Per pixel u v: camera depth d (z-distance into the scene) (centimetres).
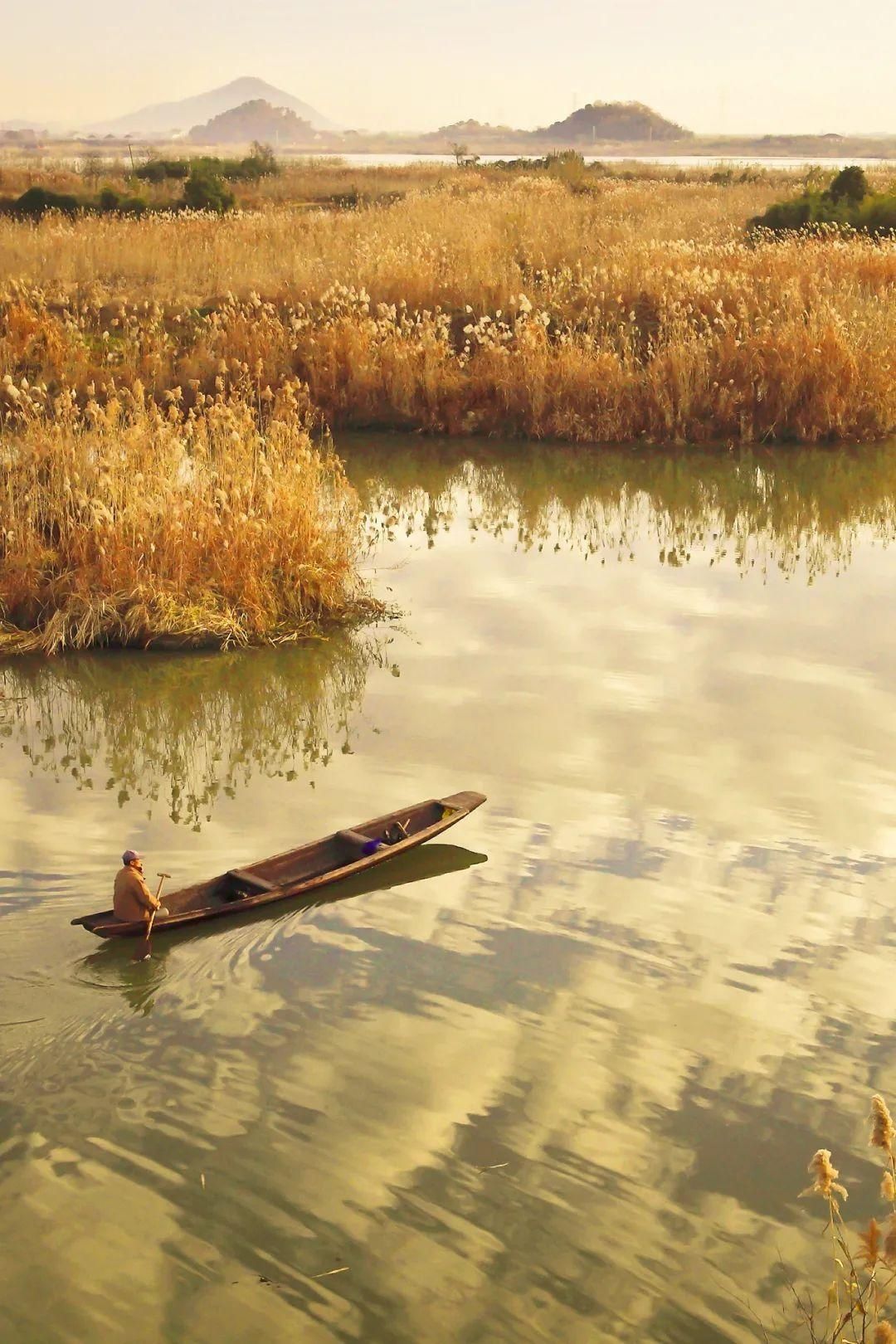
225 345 2778
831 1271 675
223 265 3412
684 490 2370
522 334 2819
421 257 3309
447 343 2931
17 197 5284
